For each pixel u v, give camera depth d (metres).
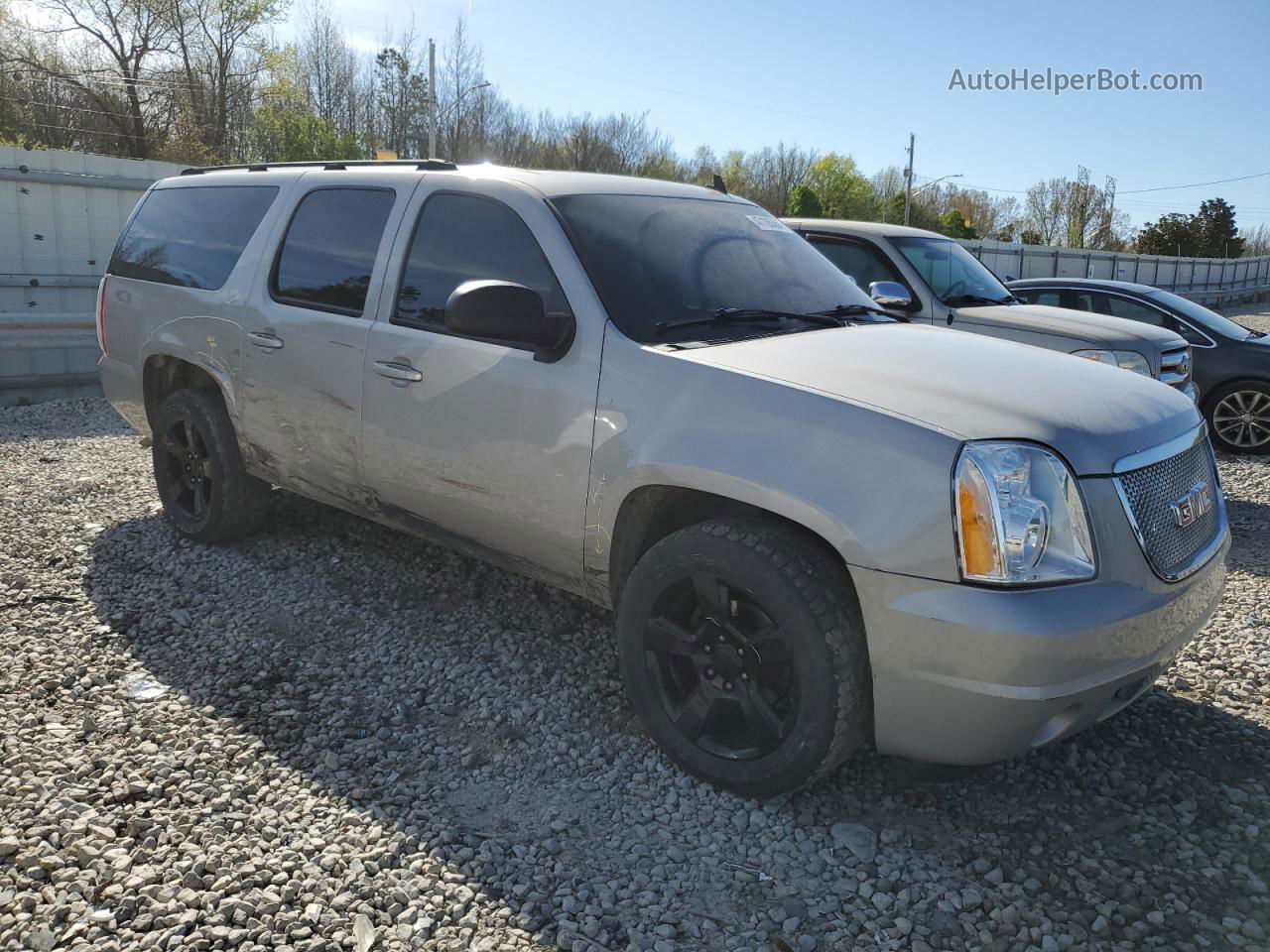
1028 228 78.69
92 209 12.59
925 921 2.46
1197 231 64.62
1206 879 2.62
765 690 2.86
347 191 4.24
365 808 2.86
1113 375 3.26
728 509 3.10
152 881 2.49
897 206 68.75
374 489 4.02
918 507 2.53
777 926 2.43
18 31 35.38
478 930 2.38
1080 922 2.45
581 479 3.20
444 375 3.59
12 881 2.47
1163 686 3.76
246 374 4.46
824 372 2.91
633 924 2.41
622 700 3.55
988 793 3.02
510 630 4.10
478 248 3.63
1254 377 9.06
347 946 2.30
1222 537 3.15
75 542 4.99
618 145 55.72
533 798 2.96
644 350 3.09
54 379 9.16
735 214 4.09
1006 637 2.43
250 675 3.66
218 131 38.56
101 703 3.40
